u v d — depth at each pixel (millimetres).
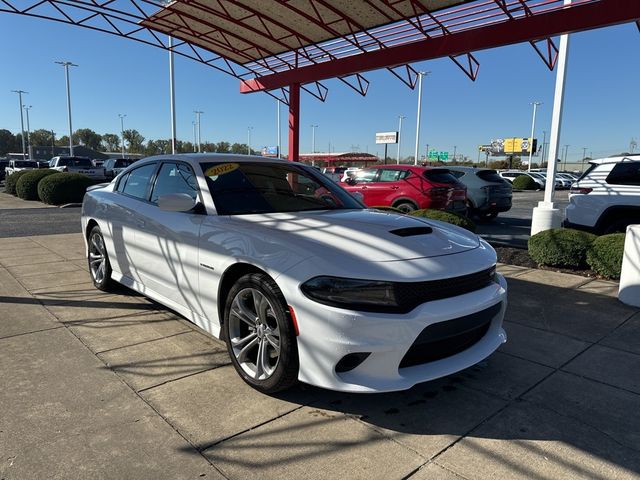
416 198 10500
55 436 2539
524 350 3830
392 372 2639
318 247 2857
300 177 4402
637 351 3818
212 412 2809
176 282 3771
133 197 4625
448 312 2719
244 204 3725
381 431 2654
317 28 8211
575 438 2609
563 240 6648
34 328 4121
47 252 7609
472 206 13039
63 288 5402
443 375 2781
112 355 3586
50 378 3199
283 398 2992
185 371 3340
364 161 82688
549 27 6328
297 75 9414
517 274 6449
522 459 2420
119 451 2424
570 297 5332
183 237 3645
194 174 3906
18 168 34781
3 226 11305
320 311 2617
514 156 94000
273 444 2510
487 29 6891
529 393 3115
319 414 2818
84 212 5418
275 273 2822
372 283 2623
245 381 3127
